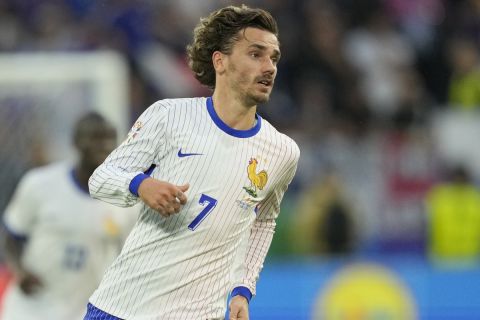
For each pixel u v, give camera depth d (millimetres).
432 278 34312
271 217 16344
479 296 34344
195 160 14562
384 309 33875
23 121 31578
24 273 23438
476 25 49906
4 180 31172
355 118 43469
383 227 37969
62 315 23484
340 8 48062
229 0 46344
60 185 23312
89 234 23297
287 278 33500
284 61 44969
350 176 38344
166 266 14570
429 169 39281
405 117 44219
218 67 15023
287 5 46812
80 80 32000
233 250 15008
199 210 14539
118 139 24203
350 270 34031
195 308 14633
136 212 23297
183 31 45938
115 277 14875
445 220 38500
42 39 44031
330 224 36906
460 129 41969
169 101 15086
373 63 46656
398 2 49406
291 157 15344
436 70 47688
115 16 44969
